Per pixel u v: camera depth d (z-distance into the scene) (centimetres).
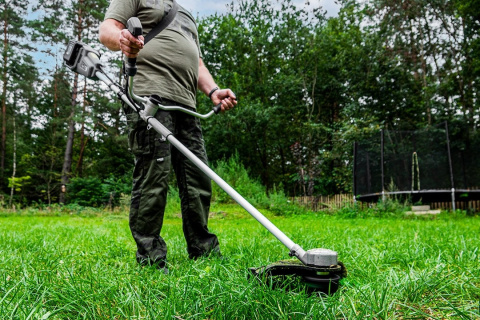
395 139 1423
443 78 2153
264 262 259
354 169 1329
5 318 145
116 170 2705
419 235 454
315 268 167
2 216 1438
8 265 256
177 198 1334
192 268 228
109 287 186
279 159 2583
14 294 169
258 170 2434
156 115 248
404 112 2120
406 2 2086
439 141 1280
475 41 1773
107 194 1873
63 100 2633
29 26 2378
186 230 276
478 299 187
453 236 457
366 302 164
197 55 279
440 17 2112
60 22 2439
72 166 3145
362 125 1884
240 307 152
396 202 1210
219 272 216
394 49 2180
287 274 176
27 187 2433
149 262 239
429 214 1146
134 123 245
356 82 2186
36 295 176
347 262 273
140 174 250
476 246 329
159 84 251
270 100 2328
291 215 1290
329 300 161
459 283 202
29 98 2788
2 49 2538
